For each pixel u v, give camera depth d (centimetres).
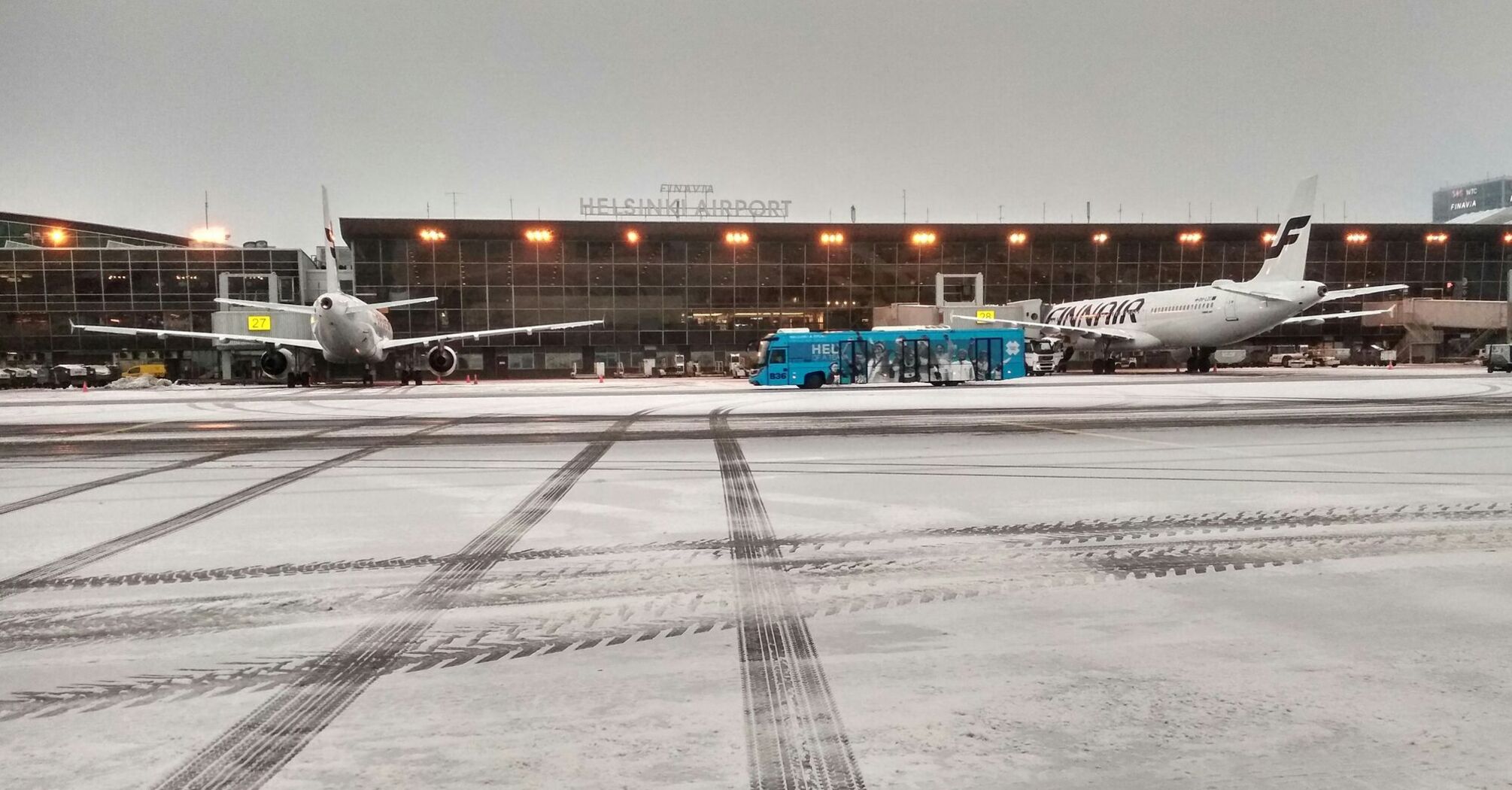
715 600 591
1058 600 582
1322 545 738
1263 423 1872
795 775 339
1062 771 340
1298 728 376
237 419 2292
